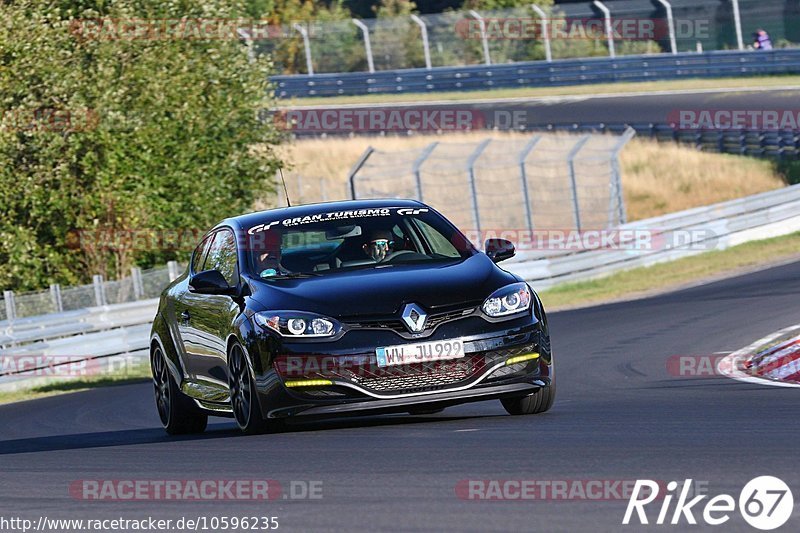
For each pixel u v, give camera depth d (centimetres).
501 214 12425
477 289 2795
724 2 16988
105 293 7319
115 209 8675
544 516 1681
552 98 16538
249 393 2858
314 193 13325
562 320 6625
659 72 16550
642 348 4900
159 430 3759
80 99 8394
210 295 3195
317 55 18650
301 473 2205
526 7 17825
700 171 13538
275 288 2877
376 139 15062
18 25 8294
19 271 8506
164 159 8925
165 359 3481
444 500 1841
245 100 9462
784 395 3125
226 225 3288
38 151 8275
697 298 6856
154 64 8944
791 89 15312
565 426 2634
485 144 9594
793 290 6581
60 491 2286
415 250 3047
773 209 9881
